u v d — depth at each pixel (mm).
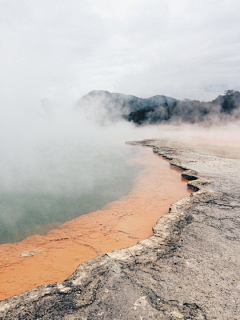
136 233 4141
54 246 3785
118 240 3896
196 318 1900
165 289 2271
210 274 2516
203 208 4664
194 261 2781
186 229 3723
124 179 8406
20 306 2084
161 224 3957
